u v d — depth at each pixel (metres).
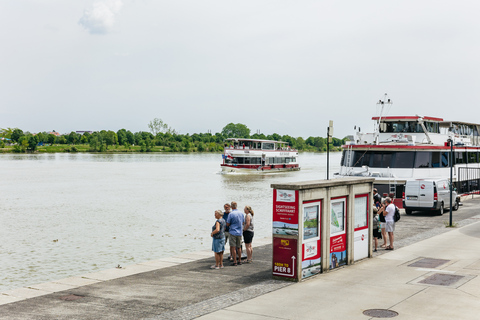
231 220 15.59
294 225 12.90
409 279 13.05
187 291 12.34
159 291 12.38
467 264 14.80
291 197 12.89
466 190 39.41
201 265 15.67
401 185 31.80
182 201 50.09
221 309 10.66
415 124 36.19
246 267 15.24
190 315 10.29
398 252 16.83
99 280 13.66
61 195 55.47
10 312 10.66
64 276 20.91
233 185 69.62
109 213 41.16
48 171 99.12
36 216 39.44
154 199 51.81
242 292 12.09
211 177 85.75
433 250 17.11
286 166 107.94
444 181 28.53
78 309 10.86
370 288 12.18
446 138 37.94
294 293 11.84
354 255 15.23
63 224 35.25
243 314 10.28
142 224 35.22
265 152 101.81
